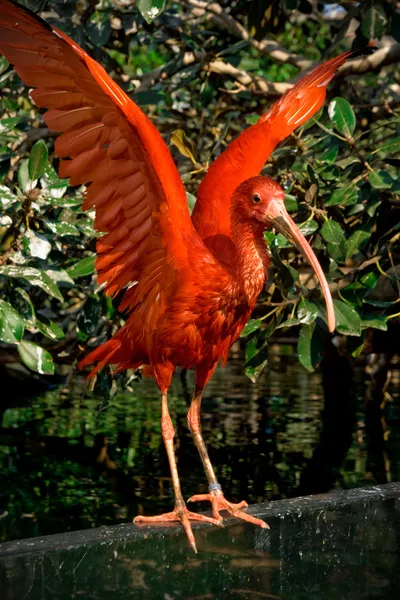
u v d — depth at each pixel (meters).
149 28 9.38
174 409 10.03
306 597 4.28
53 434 8.96
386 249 6.84
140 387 11.38
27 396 10.88
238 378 11.84
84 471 7.82
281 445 8.60
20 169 6.39
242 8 9.46
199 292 4.62
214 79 9.29
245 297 4.80
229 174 5.20
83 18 7.92
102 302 7.24
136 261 4.85
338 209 6.88
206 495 4.66
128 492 7.26
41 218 6.47
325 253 7.11
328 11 12.63
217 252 4.82
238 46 8.75
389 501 4.71
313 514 4.51
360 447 8.56
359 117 9.43
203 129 9.23
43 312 8.59
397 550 4.62
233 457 8.18
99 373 7.89
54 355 9.60
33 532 6.23
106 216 4.79
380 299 8.50
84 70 4.25
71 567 3.90
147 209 4.65
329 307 4.75
